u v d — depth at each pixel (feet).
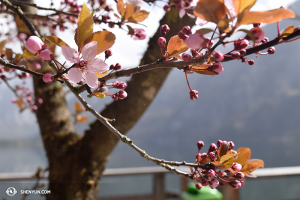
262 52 0.76
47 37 0.69
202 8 0.60
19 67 0.71
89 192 1.69
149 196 3.17
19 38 1.39
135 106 1.57
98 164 1.74
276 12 0.59
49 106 1.89
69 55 0.68
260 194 18.01
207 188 3.01
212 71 0.68
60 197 1.65
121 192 17.99
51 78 0.69
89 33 0.69
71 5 1.27
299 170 3.01
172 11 1.33
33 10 1.69
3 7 1.36
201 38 0.60
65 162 1.72
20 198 1.70
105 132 1.66
